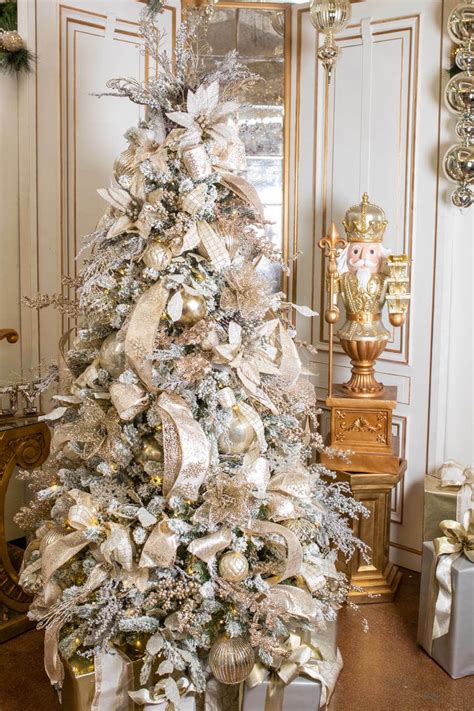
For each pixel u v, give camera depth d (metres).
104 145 3.59
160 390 2.20
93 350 2.38
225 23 3.65
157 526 2.13
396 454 3.52
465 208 3.27
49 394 3.51
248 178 3.72
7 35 3.28
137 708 2.21
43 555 2.23
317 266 3.70
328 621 2.50
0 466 2.92
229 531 2.15
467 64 3.10
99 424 2.28
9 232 3.49
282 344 2.40
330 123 3.58
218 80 2.31
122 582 2.23
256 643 2.04
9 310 3.53
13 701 2.56
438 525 2.89
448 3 3.21
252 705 2.28
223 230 2.23
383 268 3.17
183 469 2.10
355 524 3.20
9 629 2.93
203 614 2.13
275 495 2.27
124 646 2.31
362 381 3.29
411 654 2.87
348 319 3.27
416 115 3.34
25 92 3.40
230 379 2.28
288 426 2.40
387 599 3.25
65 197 3.50
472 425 3.37
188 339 2.18
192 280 2.21
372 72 3.44
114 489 2.28
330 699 2.58
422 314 3.42
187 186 2.21
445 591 2.70
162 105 2.31
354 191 3.56
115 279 2.28
